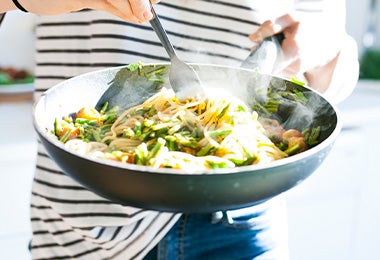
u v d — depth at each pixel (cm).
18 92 205
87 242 116
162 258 110
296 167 64
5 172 175
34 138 178
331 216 215
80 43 114
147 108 89
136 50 110
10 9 93
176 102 89
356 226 221
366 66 244
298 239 213
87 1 86
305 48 104
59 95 84
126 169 60
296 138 80
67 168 66
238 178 60
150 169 60
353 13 248
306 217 212
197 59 113
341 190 213
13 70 218
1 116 193
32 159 177
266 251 112
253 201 65
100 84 90
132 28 109
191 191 61
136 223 106
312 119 84
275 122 88
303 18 109
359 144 209
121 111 91
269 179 62
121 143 80
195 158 73
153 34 111
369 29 256
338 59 122
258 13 110
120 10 82
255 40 101
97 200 109
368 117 206
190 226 108
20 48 226
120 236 108
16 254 185
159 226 105
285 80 89
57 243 119
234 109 87
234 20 111
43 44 118
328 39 115
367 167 214
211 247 109
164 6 110
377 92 226
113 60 110
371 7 252
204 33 112
